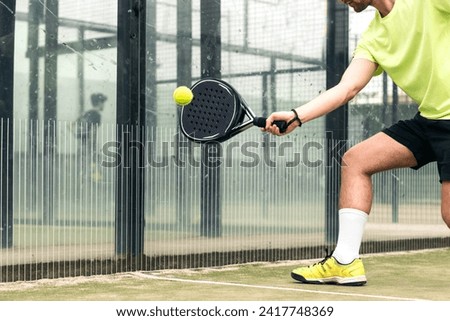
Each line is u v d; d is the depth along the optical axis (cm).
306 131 988
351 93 628
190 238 866
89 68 813
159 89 861
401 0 613
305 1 996
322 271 714
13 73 765
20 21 773
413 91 614
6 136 730
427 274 811
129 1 838
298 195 976
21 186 737
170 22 873
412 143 646
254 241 926
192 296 634
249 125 559
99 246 794
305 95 995
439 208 1179
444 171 590
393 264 920
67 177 771
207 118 558
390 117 1105
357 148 684
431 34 586
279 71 970
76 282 734
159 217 841
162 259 842
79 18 810
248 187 921
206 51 905
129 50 837
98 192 795
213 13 912
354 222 695
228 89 554
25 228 739
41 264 749
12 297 634
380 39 632
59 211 764
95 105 816
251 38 945
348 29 1032
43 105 782
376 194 1072
